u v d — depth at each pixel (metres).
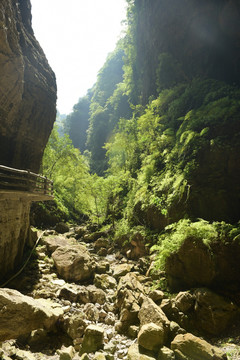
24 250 11.55
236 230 7.12
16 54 8.39
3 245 8.60
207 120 10.90
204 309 6.15
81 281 9.85
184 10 18.59
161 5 21.36
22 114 10.33
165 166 13.72
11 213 9.02
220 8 15.65
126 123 22.36
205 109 12.27
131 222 14.71
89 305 7.56
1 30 7.34
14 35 8.32
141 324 6.32
